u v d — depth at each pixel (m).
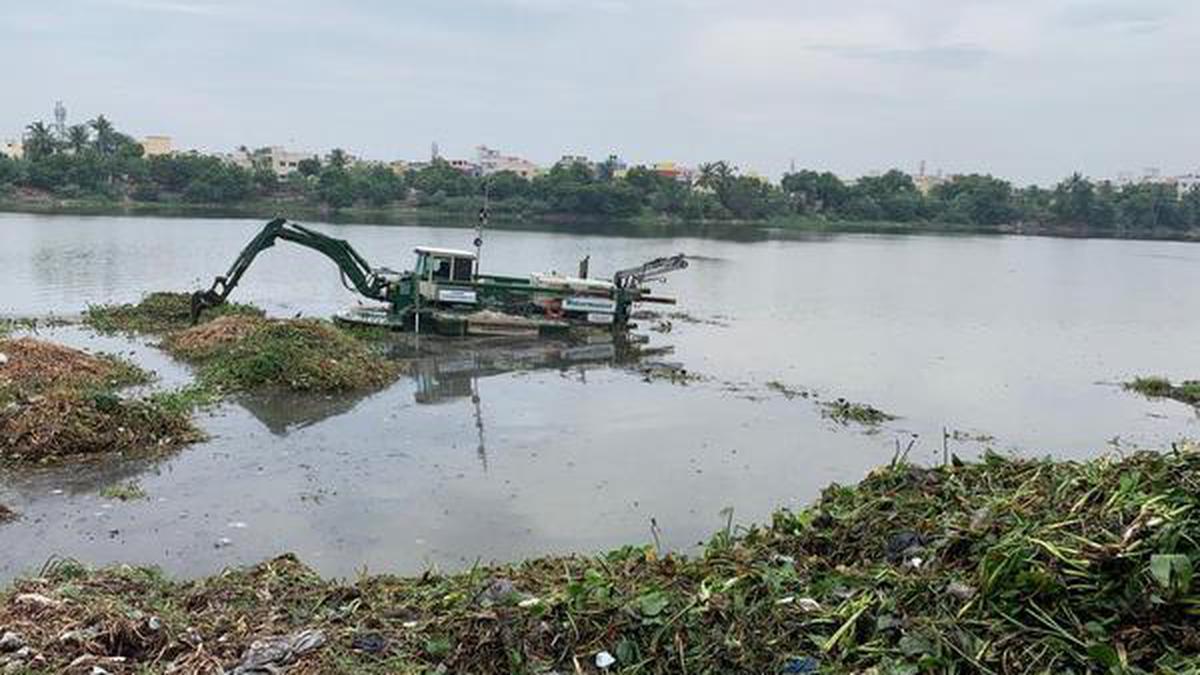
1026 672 4.96
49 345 14.72
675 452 11.96
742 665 5.23
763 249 64.25
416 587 6.77
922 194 132.00
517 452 11.66
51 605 5.91
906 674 5.00
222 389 14.20
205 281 30.48
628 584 6.18
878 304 32.56
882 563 6.36
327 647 5.44
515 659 5.27
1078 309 33.94
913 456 12.29
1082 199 127.19
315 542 8.52
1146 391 17.98
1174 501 5.86
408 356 18.28
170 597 6.49
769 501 10.14
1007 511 6.46
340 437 12.05
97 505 9.24
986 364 20.56
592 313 22.53
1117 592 5.33
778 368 18.78
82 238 47.25
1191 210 132.00
